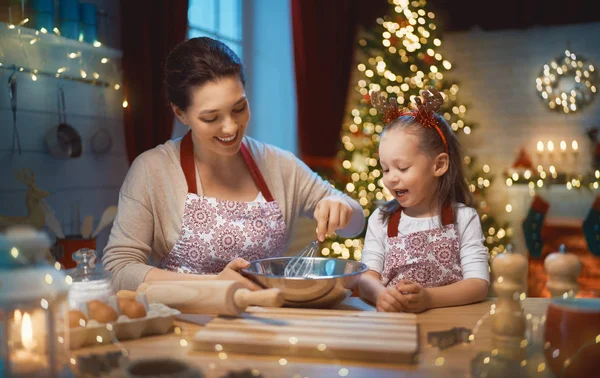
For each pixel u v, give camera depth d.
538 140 5.19
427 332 0.92
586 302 0.73
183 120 1.43
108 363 0.71
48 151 2.60
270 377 0.71
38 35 2.39
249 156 1.55
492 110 5.30
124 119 2.91
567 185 4.82
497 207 5.24
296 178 1.64
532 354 0.77
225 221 1.46
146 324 0.91
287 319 0.92
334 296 1.05
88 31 2.68
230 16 4.32
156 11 2.95
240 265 1.13
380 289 1.18
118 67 2.96
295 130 5.10
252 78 4.60
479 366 0.73
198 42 1.34
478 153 5.36
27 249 0.66
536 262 4.78
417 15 4.14
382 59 4.13
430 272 1.32
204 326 0.96
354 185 4.02
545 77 5.13
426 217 1.38
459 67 5.37
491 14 4.86
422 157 1.32
